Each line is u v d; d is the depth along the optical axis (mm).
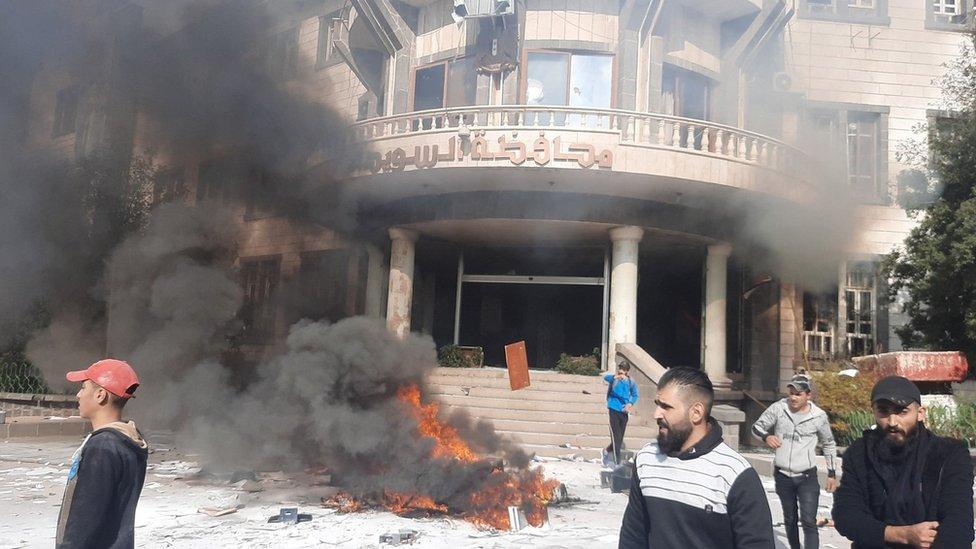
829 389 14500
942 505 2896
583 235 18141
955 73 18438
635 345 15930
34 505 7938
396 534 6605
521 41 17312
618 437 11195
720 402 17719
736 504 2643
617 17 17344
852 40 20359
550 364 21609
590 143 14906
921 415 3074
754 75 19219
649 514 2795
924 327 16109
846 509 3139
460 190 16938
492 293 22016
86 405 3178
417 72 18984
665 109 17844
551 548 6438
